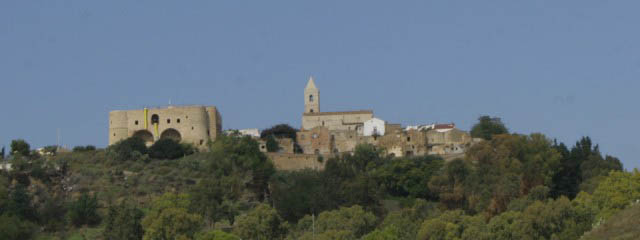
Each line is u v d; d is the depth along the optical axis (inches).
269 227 7268.7
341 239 6894.7
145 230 7337.6
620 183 7219.5
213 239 6894.7
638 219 5999.0
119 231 7480.3
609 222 6176.2
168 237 7096.5
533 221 6786.4
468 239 6712.6
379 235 6879.9
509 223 6973.4
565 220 6786.4
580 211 6884.8
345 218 7445.9
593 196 7367.1
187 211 7741.1
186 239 6889.8
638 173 7303.2
